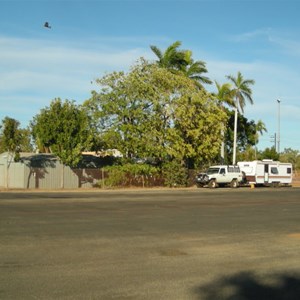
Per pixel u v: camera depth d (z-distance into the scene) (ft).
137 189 142.61
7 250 34.91
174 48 175.01
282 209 74.54
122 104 148.46
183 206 77.71
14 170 140.56
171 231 46.75
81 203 81.71
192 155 156.15
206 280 26.96
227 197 104.88
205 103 158.30
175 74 166.61
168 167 157.38
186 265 30.89
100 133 148.97
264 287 25.99
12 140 135.23
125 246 37.52
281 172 173.58
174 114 152.87
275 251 36.76
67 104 136.26
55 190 130.62
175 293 24.04
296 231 48.49
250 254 35.35
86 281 26.07
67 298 22.74
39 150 180.34
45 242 38.68
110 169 149.07
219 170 157.79
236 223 54.60
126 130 148.87
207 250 36.58
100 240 40.24
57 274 27.61
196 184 160.66
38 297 22.84
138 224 51.96
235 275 28.45
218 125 159.33
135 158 157.38
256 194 118.93
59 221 53.42
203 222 55.06
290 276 28.68
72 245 37.50
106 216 59.82
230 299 23.44
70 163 136.67
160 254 34.50
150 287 25.07
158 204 81.61
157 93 152.35
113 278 26.89
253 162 164.66
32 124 146.10
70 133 134.10
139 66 156.76
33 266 29.66
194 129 154.92
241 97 191.62
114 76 151.74
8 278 26.53
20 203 80.07
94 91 152.15
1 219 54.60
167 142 154.20
